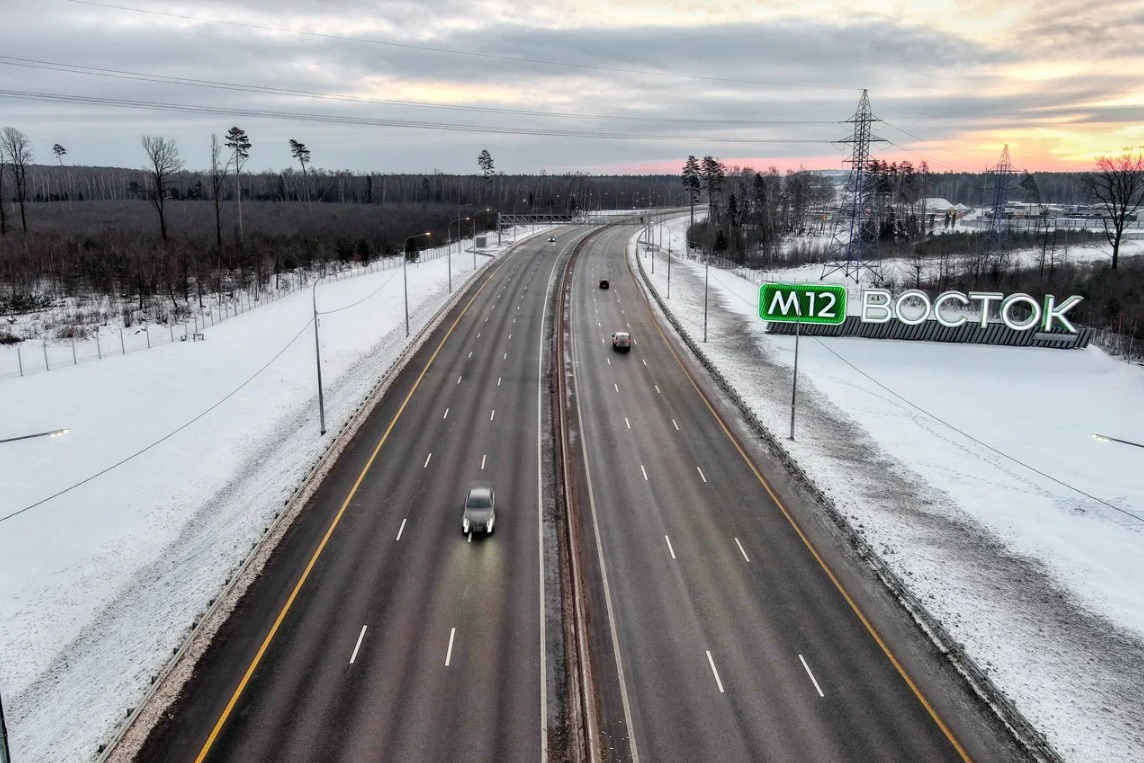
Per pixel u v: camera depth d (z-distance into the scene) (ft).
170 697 87.45
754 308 323.16
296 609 104.58
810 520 134.00
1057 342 248.52
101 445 172.14
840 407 199.93
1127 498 148.87
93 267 328.08
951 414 198.08
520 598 107.55
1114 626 106.42
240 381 221.46
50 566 126.82
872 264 415.85
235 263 377.09
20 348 234.58
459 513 132.98
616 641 98.94
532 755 78.89
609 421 181.88
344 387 214.07
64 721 86.69
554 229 646.74
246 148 481.46
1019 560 123.95
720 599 108.88
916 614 106.01
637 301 328.70
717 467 156.04
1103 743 83.30
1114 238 428.56
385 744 80.02
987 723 85.15
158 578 121.49
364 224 593.83
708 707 86.84
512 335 264.52
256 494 144.56
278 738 80.84
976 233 505.66
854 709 86.74
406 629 100.01
